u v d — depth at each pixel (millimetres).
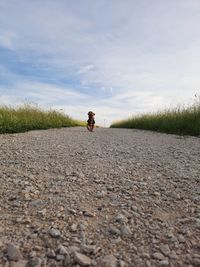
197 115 10336
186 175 3945
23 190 3117
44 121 11289
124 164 4512
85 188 3289
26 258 1970
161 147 6445
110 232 2342
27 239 2188
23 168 4020
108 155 5207
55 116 13078
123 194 3143
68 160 4637
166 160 4918
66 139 7426
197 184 3564
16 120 9297
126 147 6293
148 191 3262
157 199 3037
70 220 2502
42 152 5227
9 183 3346
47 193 3090
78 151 5473
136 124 15328
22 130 8945
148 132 10953
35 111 11633
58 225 2406
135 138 8359
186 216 2672
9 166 4102
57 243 2150
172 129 10523
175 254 2080
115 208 2781
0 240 2150
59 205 2793
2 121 8617
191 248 2170
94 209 2742
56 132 9461
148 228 2428
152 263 1979
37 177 3629
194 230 2426
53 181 3494
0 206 2734
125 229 2365
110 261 1956
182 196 3141
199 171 4176
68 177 3668
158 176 3873
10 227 2354
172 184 3535
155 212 2729
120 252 2084
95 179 3629
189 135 9477
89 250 2064
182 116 10875
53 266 1899
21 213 2602
